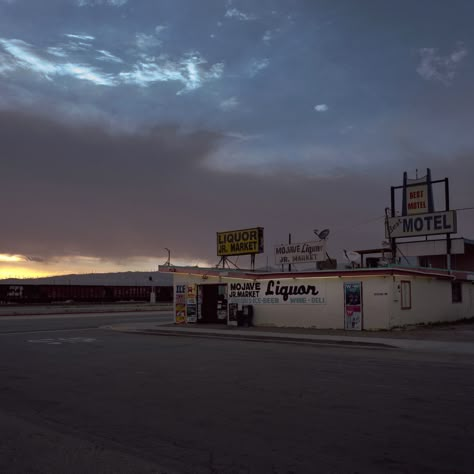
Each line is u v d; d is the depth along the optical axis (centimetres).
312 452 610
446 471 546
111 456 599
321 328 2566
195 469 554
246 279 2875
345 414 793
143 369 1274
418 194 3581
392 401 887
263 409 830
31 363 1394
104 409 836
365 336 2144
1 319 3834
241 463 573
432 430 701
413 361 1432
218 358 1498
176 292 3161
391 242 3444
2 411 829
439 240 3994
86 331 2655
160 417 780
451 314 2931
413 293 2569
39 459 589
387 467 558
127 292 7025
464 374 1186
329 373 1201
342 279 2509
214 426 727
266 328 2648
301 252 3177
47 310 4966
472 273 3106
